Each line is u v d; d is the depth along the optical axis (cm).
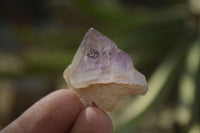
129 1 62
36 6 72
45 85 45
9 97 46
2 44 63
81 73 16
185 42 40
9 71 39
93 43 16
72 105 17
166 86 33
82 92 16
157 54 42
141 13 46
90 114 16
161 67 36
